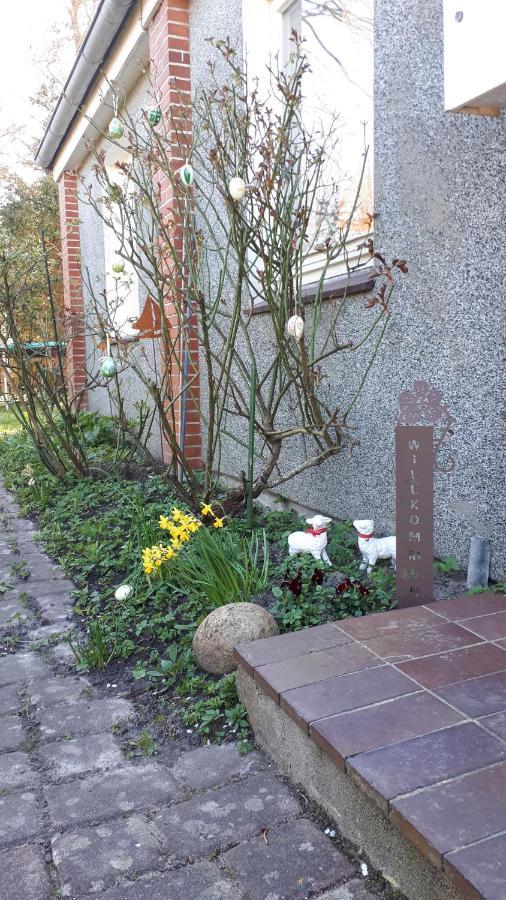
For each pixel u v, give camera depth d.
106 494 5.89
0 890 1.79
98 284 9.70
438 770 1.72
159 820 2.03
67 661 3.15
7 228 15.47
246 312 4.44
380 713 1.99
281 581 3.51
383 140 3.63
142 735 2.48
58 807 2.10
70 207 10.95
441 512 3.41
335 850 1.88
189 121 4.63
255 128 4.16
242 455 5.61
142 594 3.63
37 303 7.43
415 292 3.49
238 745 2.38
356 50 4.01
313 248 4.50
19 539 5.17
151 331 5.42
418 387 3.32
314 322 4.00
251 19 4.89
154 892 1.76
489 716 1.95
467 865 1.40
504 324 2.95
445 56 2.53
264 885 1.77
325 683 2.18
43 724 2.60
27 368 6.48
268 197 3.75
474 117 3.01
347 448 4.17
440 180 3.25
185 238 4.43
